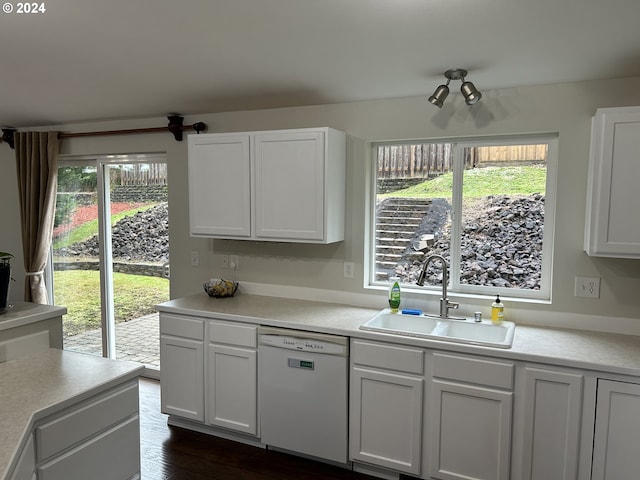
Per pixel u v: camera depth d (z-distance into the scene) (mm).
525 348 2396
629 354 2318
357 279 3316
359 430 2715
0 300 2355
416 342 2527
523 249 2996
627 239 2344
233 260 3711
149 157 4004
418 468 2582
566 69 2467
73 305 4488
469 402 2445
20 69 2586
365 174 3244
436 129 3020
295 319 2928
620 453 2207
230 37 2094
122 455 2072
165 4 1764
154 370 4117
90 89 2988
